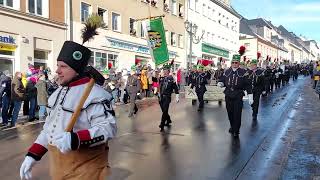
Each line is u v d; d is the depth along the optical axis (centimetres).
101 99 310
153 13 3606
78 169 308
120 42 3034
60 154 311
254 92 1418
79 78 320
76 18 2547
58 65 318
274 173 711
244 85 1077
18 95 1315
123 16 3108
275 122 1339
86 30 413
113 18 3011
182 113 1636
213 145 959
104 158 319
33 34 2164
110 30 2934
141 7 3384
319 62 2941
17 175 705
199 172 718
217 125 1295
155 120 1428
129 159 816
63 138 289
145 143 985
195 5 4650
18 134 1147
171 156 845
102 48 2827
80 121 305
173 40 4103
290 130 1161
